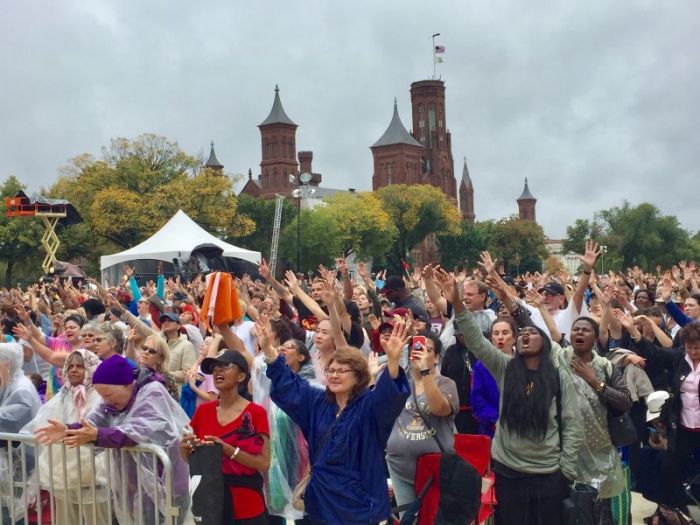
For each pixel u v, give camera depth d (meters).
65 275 29.44
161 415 5.82
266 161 157.25
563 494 6.06
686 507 8.05
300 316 11.09
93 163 74.88
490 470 6.69
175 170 75.12
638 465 8.27
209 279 6.40
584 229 115.94
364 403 5.14
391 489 7.18
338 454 5.11
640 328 9.74
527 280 21.45
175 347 9.67
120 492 5.80
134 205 66.81
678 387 7.87
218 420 5.69
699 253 116.44
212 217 69.88
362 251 100.06
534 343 6.11
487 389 7.21
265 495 6.45
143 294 18.95
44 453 6.18
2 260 66.25
